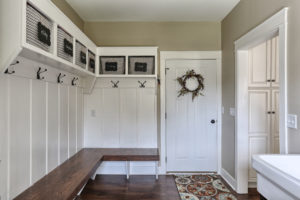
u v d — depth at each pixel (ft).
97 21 9.61
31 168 5.34
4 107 4.38
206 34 9.66
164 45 9.68
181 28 9.67
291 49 4.76
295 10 4.65
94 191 7.89
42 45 4.70
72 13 8.25
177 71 9.79
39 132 5.69
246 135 7.75
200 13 8.79
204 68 9.75
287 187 2.79
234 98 8.12
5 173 4.42
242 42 7.28
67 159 7.59
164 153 9.69
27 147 5.16
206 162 9.84
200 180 8.97
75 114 8.34
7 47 3.93
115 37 9.66
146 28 9.66
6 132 4.44
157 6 8.09
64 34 5.83
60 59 5.48
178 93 9.82
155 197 7.46
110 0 7.57
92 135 9.57
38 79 5.56
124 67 8.84
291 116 4.74
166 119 9.82
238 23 7.77
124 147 9.58
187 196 7.54
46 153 6.06
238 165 7.74
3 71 4.06
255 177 8.02
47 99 6.08
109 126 9.57
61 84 6.99
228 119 8.80
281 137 5.02
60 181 5.70
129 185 8.43
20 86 4.88
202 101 9.79
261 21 6.14
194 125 9.84
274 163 3.87
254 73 8.00
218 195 7.62
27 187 5.18
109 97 9.56
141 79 9.54
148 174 9.57
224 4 7.93
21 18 3.88
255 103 8.00
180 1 7.70
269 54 8.05
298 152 4.54
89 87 9.12
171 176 9.39
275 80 8.04
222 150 9.54
